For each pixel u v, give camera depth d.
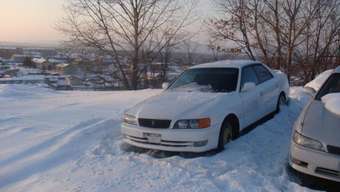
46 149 5.91
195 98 5.70
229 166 4.75
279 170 4.65
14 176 4.93
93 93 12.70
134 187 4.27
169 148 5.16
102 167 5.00
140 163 5.05
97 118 7.71
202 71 6.78
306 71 19.77
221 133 5.39
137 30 20.94
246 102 6.14
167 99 5.84
